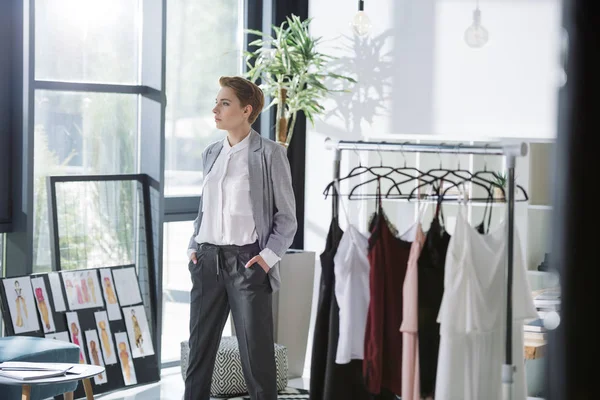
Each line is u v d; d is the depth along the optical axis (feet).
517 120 17.49
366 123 19.63
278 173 13.65
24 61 15.90
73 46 17.37
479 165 17.40
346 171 19.62
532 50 17.29
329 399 10.50
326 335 10.71
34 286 15.90
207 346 14.05
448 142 17.40
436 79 18.53
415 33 18.84
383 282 10.28
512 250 9.84
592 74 2.49
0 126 15.89
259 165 13.64
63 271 16.55
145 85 18.51
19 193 16.10
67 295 16.49
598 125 2.49
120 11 18.19
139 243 18.49
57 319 16.20
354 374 10.61
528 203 16.80
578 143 2.51
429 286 10.15
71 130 17.39
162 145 18.45
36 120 16.79
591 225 2.49
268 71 18.90
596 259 2.48
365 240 10.59
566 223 2.52
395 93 19.15
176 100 19.42
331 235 10.71
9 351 13.26
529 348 15.06
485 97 17.88
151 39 18.40
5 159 16.03
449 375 9.91
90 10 17.63
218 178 13.79
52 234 16.71
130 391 17.35
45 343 13.99
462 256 10.02
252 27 20.74
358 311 10.50
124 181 18.22
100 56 17.87
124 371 17.33
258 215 13.56
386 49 19.27
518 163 16.74
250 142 13.85
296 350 19.22
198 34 19.76
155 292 18.49
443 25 18.40
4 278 15.43
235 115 13.69
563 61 2.54
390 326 10.48
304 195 20.88
